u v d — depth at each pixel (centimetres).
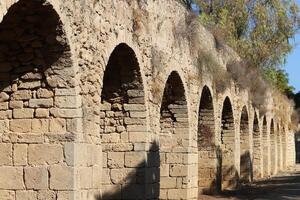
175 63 1894
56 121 1174
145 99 1578
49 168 1167
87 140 1224
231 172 2895
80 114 1188
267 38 4081
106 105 1588
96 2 1288
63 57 1162
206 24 2420
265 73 4084
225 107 2838
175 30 1916
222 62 2677
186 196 1988
